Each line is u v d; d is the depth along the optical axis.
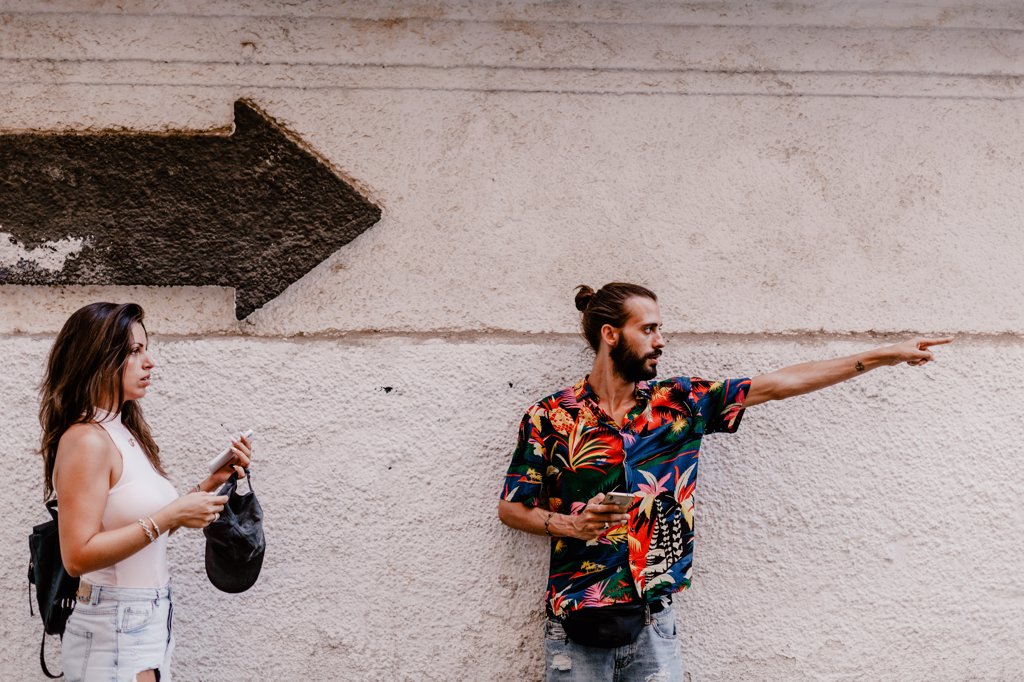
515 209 3.15
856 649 3.16
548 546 3.11
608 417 2.80
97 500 2.33
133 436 2.59
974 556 3.19
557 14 3.14
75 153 3.02
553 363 3.12
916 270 3.22
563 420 2.81
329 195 3.07
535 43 3.15
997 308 3.20
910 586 3.17
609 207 3.17
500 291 3.14
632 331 2.75
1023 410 3.21
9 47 3.07
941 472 3.19
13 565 3.03
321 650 3.08
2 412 3.02
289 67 3.12
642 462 2.78
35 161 3.02
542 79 3.15
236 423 3.06
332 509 3.08
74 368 2.43
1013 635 3.19
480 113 3.15
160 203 3.03
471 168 3.14
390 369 3.09
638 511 2.75
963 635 3.18
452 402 3.10
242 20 3.10
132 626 2.39
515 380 3.11
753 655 3.14
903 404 3.19
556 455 2.81
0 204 3.02
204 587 3.07
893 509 3.18
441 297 3.13
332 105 3.12
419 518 3.10
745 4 3.17
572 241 3.16
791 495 3.16
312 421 3.08
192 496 2.40
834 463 3.17
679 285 3.18
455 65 3.14
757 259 3.19
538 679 3.10
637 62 3.17
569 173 3.16
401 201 3.13
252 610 3.07
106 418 2.46
